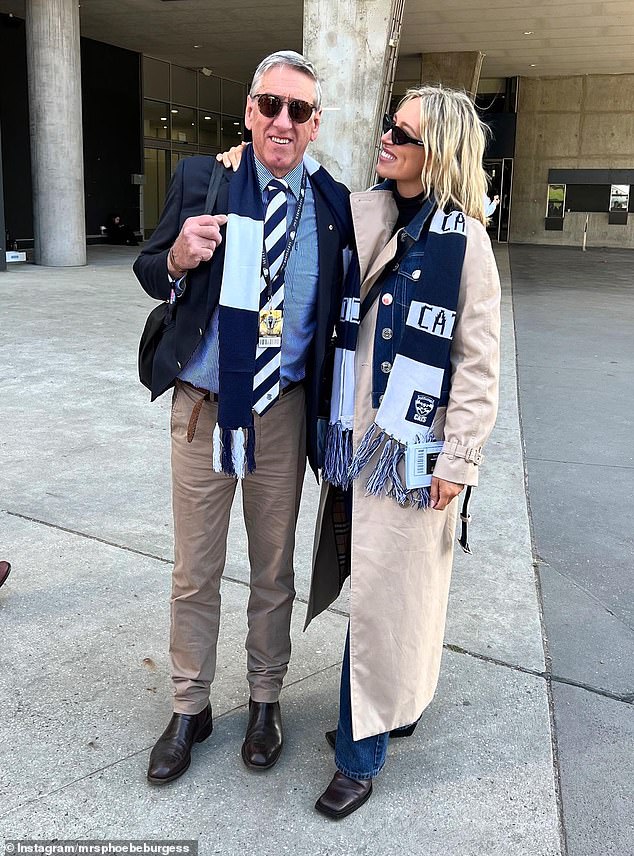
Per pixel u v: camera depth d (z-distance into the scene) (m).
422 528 2.03
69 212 16.02
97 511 3.98
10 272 14.60
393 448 1.99
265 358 2.04
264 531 2.27
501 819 2.07
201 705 2.27
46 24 15.12
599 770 2.27
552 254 24.09
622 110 27.27
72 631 2.90
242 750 2.27
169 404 5.96
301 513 4.09
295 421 2.22
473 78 23.14
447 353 1.95
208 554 2.21
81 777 2.17
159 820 2.03
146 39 21.77
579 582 3.46
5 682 2.58
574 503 4.36
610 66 25.50
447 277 1.92
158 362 2.11
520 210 29.11
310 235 2.06
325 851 1.95
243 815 2.06
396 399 1.97
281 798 2.12
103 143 22.53
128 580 3.29
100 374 6.79
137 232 24.31
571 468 4.91
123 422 5.48
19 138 19.20
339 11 9.89
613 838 2.02
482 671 2.74
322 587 2.27
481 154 1.99
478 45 22.22
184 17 19.39
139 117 23.83
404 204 2.05
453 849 1.97
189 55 23.94
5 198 18.98
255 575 2.32
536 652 2.88
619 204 27.97
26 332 8.52
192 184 2.05
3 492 4.18
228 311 1.97
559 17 19.09
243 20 19.66
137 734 2.36
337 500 2.23
